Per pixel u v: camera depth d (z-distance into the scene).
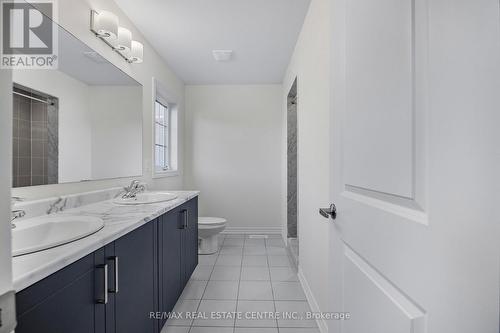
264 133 4.18
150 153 2.79
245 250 3.43
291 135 3.56
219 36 2.63
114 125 2.08
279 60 3.24
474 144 0.40
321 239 1.79
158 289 1.63
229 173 4.18
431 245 0.49
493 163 0.37
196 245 2.72
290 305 2.10
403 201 0.59
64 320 0.81
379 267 0.69
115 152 2.11
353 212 0.86
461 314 0.42
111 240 1.04
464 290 0.42
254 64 3.37
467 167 0.41
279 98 4.17
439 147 0.47
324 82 1.71
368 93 0.75
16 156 1.27
